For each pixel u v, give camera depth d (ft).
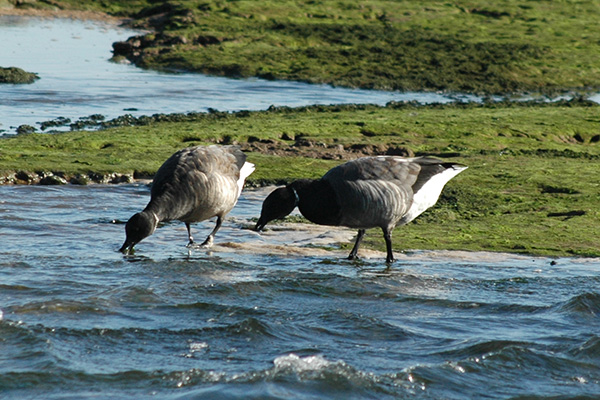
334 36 164.96
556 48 164.14
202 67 139.33
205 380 28.55
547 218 55.62
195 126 84.23
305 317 35.76
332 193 43.80
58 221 51.75
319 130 84.48
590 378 30.48
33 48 154.71
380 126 87.66
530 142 85.81
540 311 37.24
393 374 29.63
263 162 69.72
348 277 41.37
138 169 66.39
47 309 35.01
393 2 208.03
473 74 143.02
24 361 29.66
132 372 29.01
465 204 59.31
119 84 119.34
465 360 31.09
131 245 44.57
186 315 35.37
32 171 63.00
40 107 96.53
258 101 111.45
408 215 45.88
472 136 86.28
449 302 38.22
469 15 201.16
